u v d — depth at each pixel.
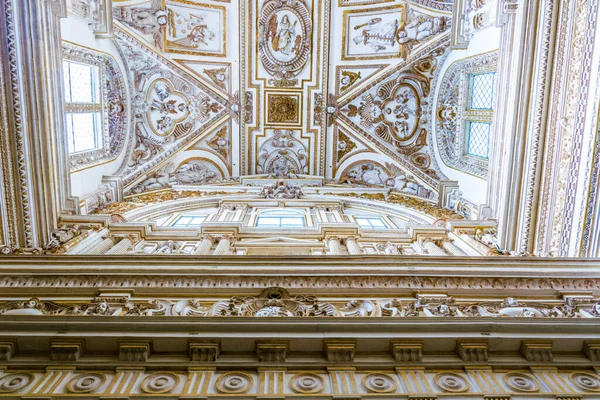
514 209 9.87
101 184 12.98
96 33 12.38
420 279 6.54
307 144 16.44
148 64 14.71
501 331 5.10
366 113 15.82
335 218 12.39
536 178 9.44
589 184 8.09
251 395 4.39
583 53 8.26
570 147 8.66
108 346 4.90
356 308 6.12
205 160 16.09
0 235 8.63
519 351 5.05
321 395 4.42
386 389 4.53
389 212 13.55
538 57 9.17
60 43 10.23
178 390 4.45
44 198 9.54
